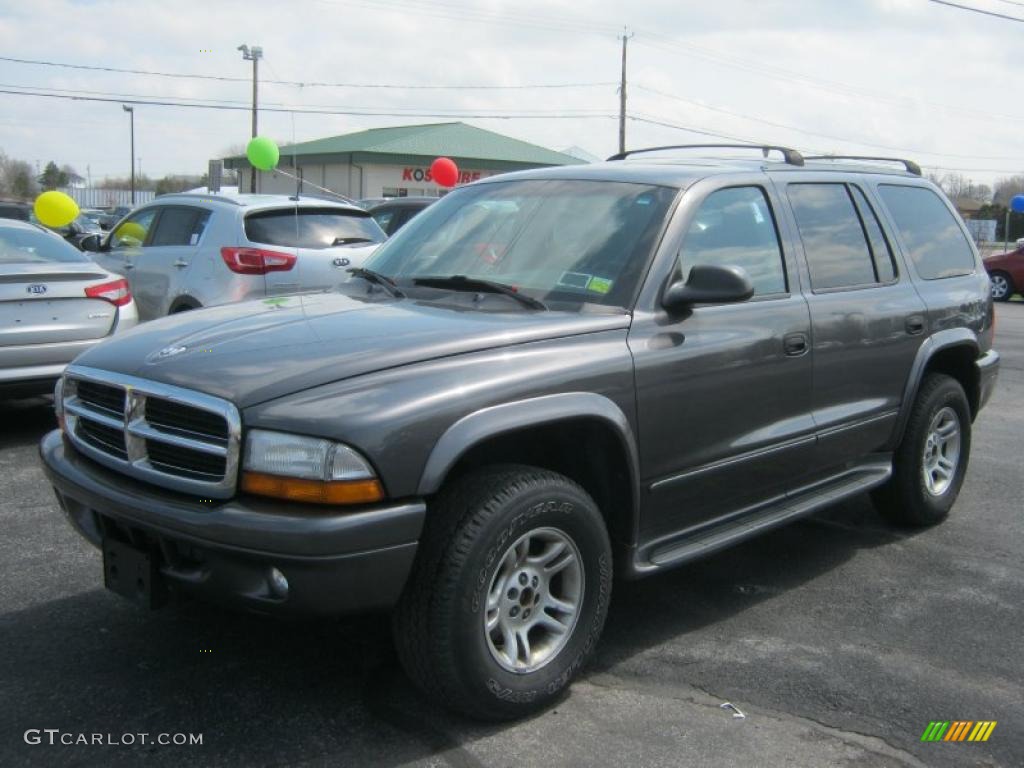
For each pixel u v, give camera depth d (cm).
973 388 595
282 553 292
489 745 327
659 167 445
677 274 396
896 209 543
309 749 322
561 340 355
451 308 383
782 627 430
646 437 375
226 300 860
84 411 355
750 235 439
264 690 359
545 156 4869
